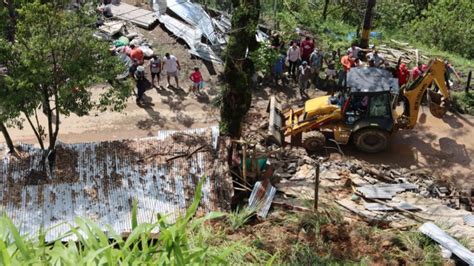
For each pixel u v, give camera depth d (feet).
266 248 36.65
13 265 10.07
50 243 13.98
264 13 81.30
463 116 62.39
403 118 56.18
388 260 37.24
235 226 39.70
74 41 44.21
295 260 35.40
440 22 82.28
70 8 49.03
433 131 59.98
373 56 65.92
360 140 55.31
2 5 44.55
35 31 43.19
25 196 42.93
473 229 43.80
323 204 45.19
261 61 60.23
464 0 85.66
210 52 70.49
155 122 60.13
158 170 45.57
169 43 72.95
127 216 42.34
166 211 43.04
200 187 12.49
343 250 37.93
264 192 45.83
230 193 44.55
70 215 41.98
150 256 11.55
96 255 10.69
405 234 40.65
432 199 48.65
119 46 69.97
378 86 53.78
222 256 12.19
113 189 44.01
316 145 54.95
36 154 45.80
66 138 57.16
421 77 55.31
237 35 51.60
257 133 57.36
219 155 46.93
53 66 44.29
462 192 50.90
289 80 67.82
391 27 88.94
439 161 55.72
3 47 42.65
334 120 55.26
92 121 59.62
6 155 45.57
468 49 80.94
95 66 46.01
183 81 66.74
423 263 37.42
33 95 44.16
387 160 55.47
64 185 43.83
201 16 75.56
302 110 58.08
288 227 40.63
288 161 52.75
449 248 38.86
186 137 48.60
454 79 68.13
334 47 73.67
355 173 52.13
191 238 26.14
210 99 64.18
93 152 46.32
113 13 77.36
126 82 48.96
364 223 43.27
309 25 81.15
